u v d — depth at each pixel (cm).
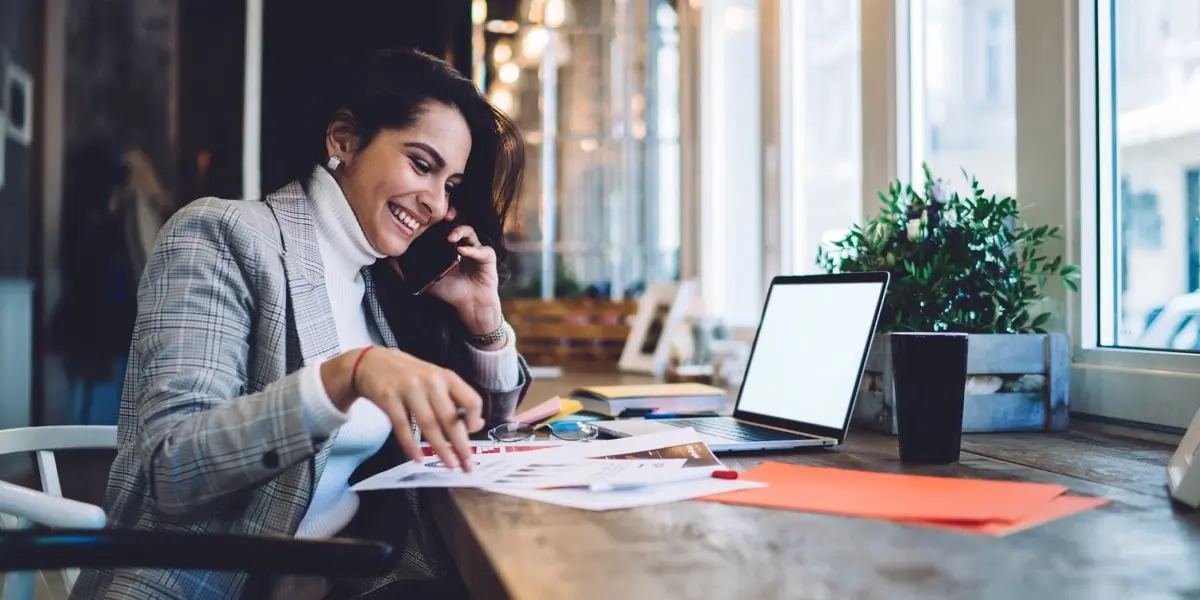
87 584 105
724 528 72
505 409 154
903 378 105
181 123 319
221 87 315
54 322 325
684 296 267
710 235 337
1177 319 121
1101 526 71
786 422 134
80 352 328
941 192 152
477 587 68
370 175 124
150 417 95
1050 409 131
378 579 121
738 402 151
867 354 119
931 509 76
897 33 184
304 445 88
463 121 130
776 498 83
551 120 396
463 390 86
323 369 90
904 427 105
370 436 121
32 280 322
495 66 394
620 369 280
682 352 261
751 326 280
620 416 163
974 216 136
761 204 266
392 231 126
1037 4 142
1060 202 138
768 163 262
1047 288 142
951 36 169
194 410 95
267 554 68
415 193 124
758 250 288
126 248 327
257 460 88
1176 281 122
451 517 82
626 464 98
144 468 93
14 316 314
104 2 319
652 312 283
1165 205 123
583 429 131
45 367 325
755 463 105
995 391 130
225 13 312
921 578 57
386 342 137
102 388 331
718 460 101
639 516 76
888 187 187
